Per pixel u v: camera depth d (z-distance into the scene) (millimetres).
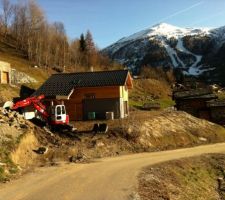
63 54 126250
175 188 24094
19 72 69500
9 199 18500
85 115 48594
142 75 161375
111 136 38562
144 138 39938
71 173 24859
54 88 49375
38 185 21375
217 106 64938
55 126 39125
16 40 118438
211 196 26016
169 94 125875
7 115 34219
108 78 49188
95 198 18844
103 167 27250
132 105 80125
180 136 44156
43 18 129375
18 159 27141
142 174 24906
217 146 42125
